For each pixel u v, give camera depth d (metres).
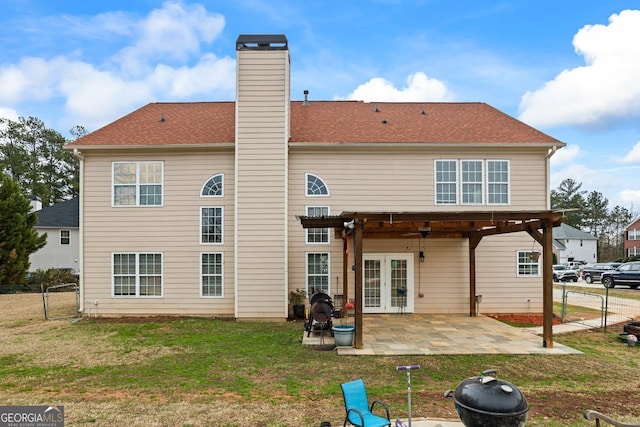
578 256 48.78
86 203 13.88
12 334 11.17
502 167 13.98
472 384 3.92
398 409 5.86
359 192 13.87
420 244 14.09
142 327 12.02
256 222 13.17
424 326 11.87
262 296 13.05
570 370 7.90
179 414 5.68
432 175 13.92
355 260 9.48
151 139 14.09
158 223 13.85
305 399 6.29
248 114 13.23
